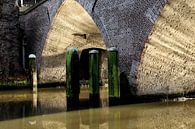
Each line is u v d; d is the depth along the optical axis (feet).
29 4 89.92
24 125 32.50
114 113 37.83
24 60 73.87
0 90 67.26
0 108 43.78
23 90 66.85
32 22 73.36
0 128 31.22
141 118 34.40
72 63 45.32
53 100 51.67
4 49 69.87
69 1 56.03
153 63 42.98
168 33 41.27
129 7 43.75
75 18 62.39
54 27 66.13
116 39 46.11
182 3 37.58
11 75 69.87
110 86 42.22
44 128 30.99
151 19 40.27
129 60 43.73
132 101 43.04
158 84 44.04
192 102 44.11
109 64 42.14
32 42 73.61
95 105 43.93
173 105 41.88
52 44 69.62
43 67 70.54
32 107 44.34
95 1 49.73
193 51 44.52
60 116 37.27
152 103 43.57
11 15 71.56
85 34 68.95
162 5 38.42
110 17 47.03
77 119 35.22
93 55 44.14
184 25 40.83
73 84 45.21
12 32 71.36
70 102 45.09
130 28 43.60
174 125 30.71
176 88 45.34
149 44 41.55
